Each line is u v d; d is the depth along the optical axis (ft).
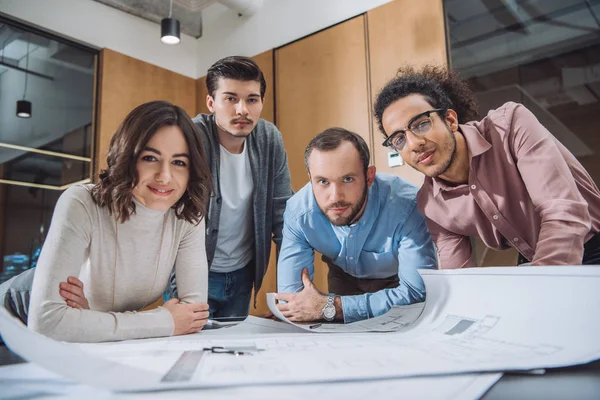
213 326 2.64
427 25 8.56
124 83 11.37
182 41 12.85
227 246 4.72
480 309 1.65
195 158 2.64
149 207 2.61
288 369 1.09
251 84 4.21
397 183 3.77
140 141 2.44
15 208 9.89
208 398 0.88
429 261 3.46
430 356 1.24
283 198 4.91
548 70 9.98
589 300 1.31
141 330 2.19
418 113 3.00
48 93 10.48
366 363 1.15
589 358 1.08
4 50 9.87
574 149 10.48
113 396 0.90
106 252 2.70
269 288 9.71
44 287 2.25
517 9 8.84
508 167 3.01
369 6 9.45
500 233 3.28
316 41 10.32
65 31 10.45
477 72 9.21
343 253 3.80
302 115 10.41
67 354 1.09
